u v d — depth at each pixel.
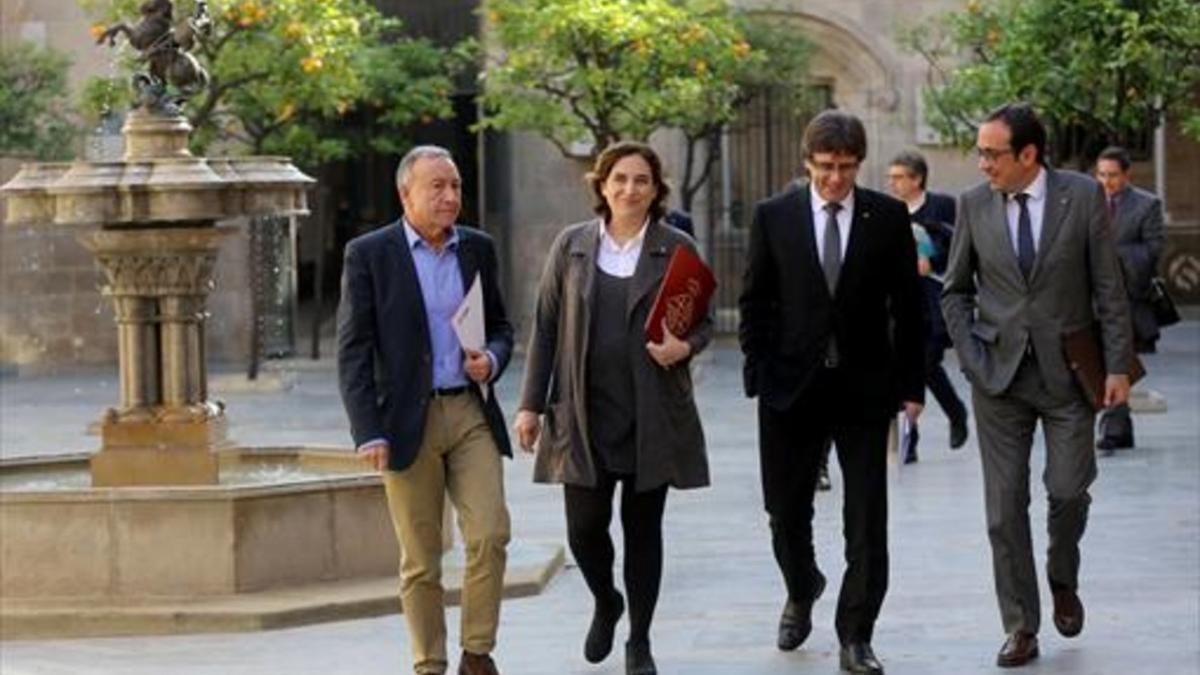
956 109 25.47
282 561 14.16
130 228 15.17
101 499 13.91
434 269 11.41
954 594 14.12
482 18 34.09
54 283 33.56
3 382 31.52
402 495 11.38
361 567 14.47
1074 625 12.27
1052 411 11.85
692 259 11.45
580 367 11.48
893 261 11.70
